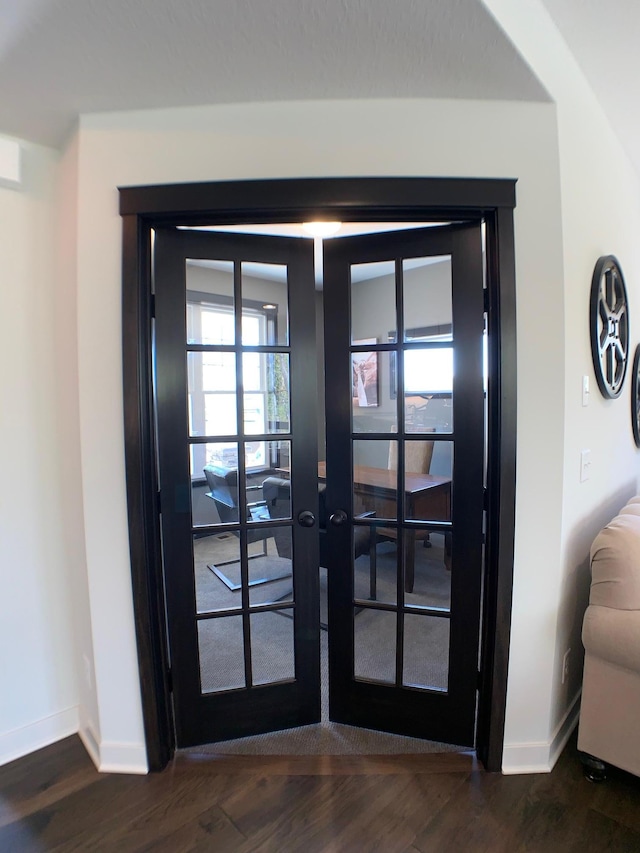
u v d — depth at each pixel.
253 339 1.73
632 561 1.53
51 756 1.74
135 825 1.45
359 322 1.78
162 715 1.68
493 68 1.32
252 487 1.77
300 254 1.74
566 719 1.79
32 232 1.68
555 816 1.46
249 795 1.55
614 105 1.94
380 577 1.82
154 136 1.48
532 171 1.48
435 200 1.47
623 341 2.25
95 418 1.54
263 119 1.47
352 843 1.37
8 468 1.69
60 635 1.83
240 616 1.80
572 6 1.43
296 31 1.17
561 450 1.54
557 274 1.50
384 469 1.77
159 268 1.60
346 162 1.47
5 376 1.67
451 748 1.75
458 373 1.62
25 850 1.37
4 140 1.58
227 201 1.48
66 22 1.12
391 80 1.37
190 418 1.68
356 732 1.85
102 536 1.58
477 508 1.65
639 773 1.50
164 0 1.06
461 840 1.38
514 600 1.59
